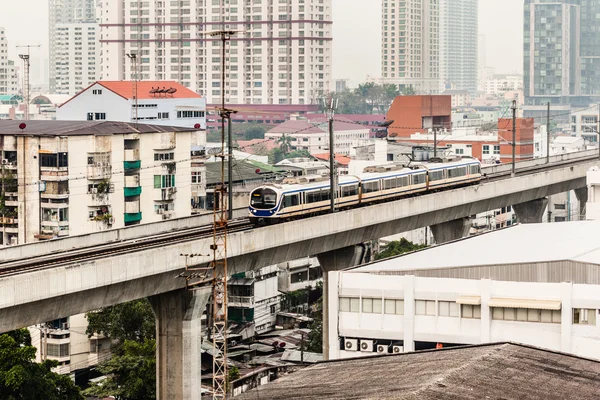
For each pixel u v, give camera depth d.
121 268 116.56
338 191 166.12
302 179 160.25
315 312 198.25
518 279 104.31
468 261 108.19
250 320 193.50
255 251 137.38
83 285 112.19
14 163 198.25
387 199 179.38
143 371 149.12
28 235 197.62
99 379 164.88
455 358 72.12
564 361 72.25
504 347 74.69
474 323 101.31
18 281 104.88
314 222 148.88
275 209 151.62
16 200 198.12
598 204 179.50
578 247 114.50
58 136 195.50
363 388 65.12
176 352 128.62
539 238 125.44
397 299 104.00
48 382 130.50
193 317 128.25
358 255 163.25
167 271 122.75
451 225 194.38
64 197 196.88
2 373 125.56
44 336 169.88
